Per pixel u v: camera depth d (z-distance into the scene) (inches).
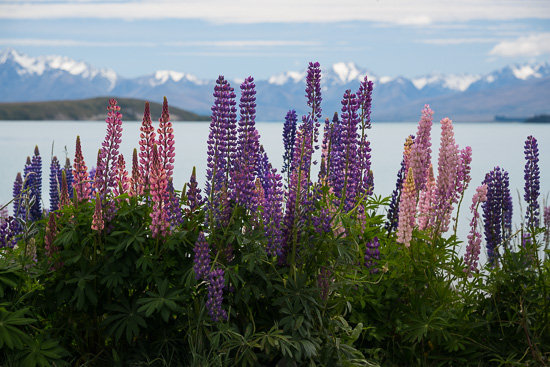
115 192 213.8
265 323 201.6
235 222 199.0
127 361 198.7
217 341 184.9
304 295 193.0
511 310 235.0
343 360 202.5
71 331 201.2
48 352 185.5
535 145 276.4
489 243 274.8
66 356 197.6
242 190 200.5
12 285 190.2
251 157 201.2
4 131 5639.8
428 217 247.6
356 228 223.3
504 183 275.4
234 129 199.6
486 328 234.8
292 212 203.6
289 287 195.6
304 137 201.8
